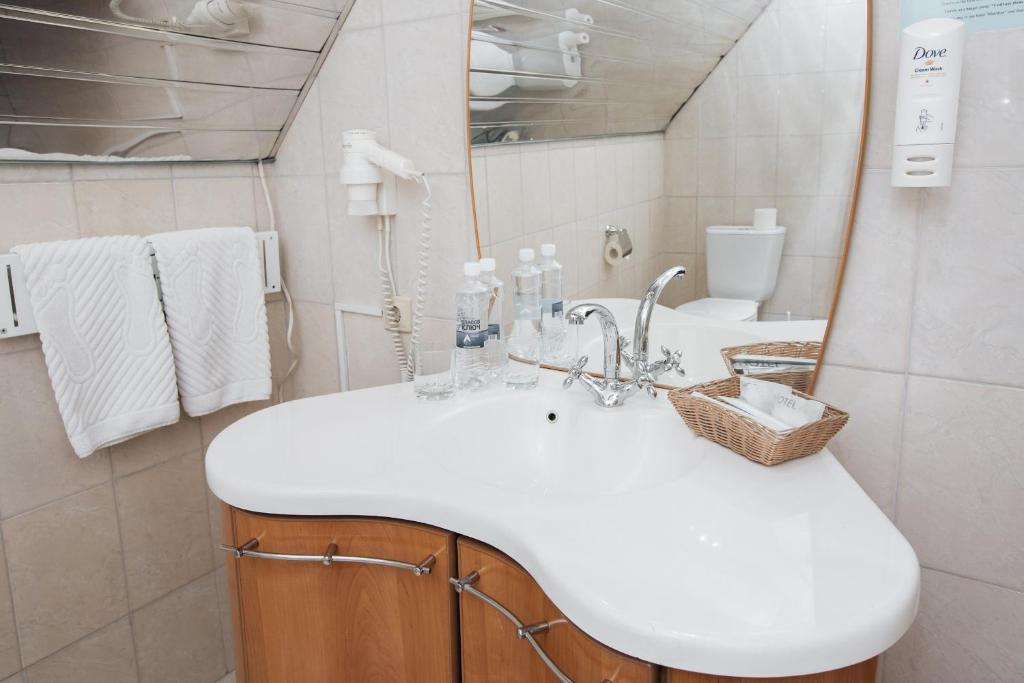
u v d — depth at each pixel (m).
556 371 1.50
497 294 1.44
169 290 1.56
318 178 1.76
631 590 0.79
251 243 1.71
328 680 1.17
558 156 1.38
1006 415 1.10
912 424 1.18
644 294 1.33
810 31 1.10
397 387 1.48
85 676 1.62
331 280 1.82
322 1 1.53
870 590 0.78
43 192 1.44
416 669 1.10
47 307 1.38
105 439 1.49
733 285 1.25
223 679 1.91
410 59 1.54
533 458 1.36
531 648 0.95
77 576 1.58
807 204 1.16
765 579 0.81
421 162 1.58
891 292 1.15
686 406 1.17
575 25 1.29
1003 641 1.16
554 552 0.86
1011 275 1.06
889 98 1.09
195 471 1.78
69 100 1.38
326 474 1.09
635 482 1.23
